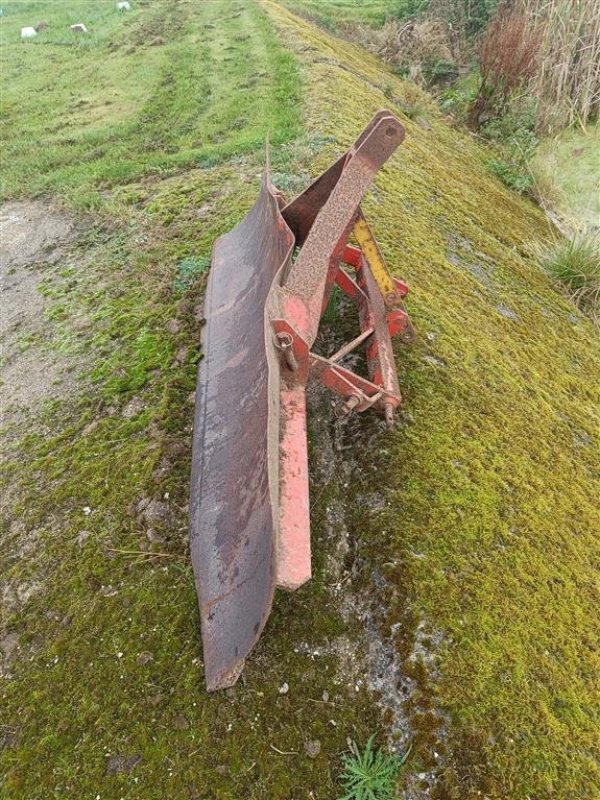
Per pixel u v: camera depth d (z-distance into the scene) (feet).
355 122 23.00
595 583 9.81
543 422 12.61
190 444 11.01
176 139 24.45
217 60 33.01
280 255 9.48
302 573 6.59
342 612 8.65
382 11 48.67
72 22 46.42
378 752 7.43
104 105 29.37
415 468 10.16
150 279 15.29
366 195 17.56
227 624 7.42
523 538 9.80
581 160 28.25
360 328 11.84
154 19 43.57
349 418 11.05
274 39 34.55
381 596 8.58
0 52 40.22
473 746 7.37
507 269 18.22
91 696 8.12
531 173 26.61
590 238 19.85
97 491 10.50
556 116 29.91
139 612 8.83
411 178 20.35
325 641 8.39
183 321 13.55
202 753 7.52
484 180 25.23
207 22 41.09
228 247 13.01
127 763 7.52
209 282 12.73
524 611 8.80
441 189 20.83
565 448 12.33
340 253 10.43
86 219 18.84
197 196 18.71
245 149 21.54
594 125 30.19
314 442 10.79
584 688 8.34
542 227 23.34
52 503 10.48
